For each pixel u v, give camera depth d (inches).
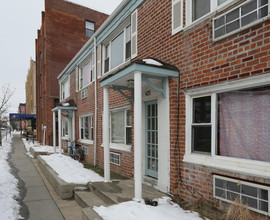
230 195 120.1
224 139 131.2
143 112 201.9
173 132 159.9
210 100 139.8
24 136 1128.8
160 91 164.1
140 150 144.1
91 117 354.3
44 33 653.3
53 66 626.5
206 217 118.1
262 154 111.7
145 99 195.8
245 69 113.5
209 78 134.7
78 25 665.0
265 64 104.4
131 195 156.8
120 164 247.9
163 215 115.9
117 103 260.4
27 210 165.2
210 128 138.7
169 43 170.2
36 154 427.8
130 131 239.9
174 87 160.6
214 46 131.8
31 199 189.5
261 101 113.0
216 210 126.0
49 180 246.4
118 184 187.8
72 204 176.9
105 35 294.0
